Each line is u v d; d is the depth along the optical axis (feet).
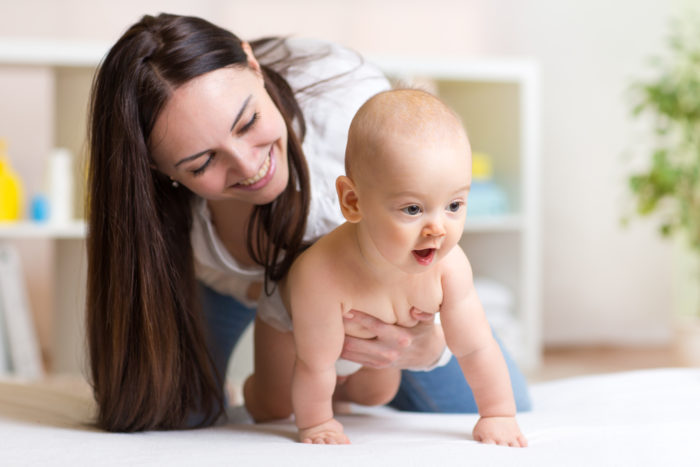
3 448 2.96
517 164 9.25
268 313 3.71
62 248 8.37
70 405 4.10
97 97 3.41
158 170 3.51
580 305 11.14
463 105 9.96
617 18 11.08
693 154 10.17
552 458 2.72
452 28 11.00
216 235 3.88
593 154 11.09
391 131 2.60
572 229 11.07
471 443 2.95
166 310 3.47
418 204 2.57
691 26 11.06
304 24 10.71
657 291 11.31
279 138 3.41
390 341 3.24
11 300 7.92
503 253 9.41
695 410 3.67
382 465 2.64
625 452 2.79
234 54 3.32
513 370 4.14
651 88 9.28
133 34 3.34
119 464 2.72
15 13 10.07
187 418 3.72
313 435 3.08
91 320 3.60
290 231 3.63
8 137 10.23
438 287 3.03
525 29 11.00
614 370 9.30
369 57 8.66
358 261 3.01
